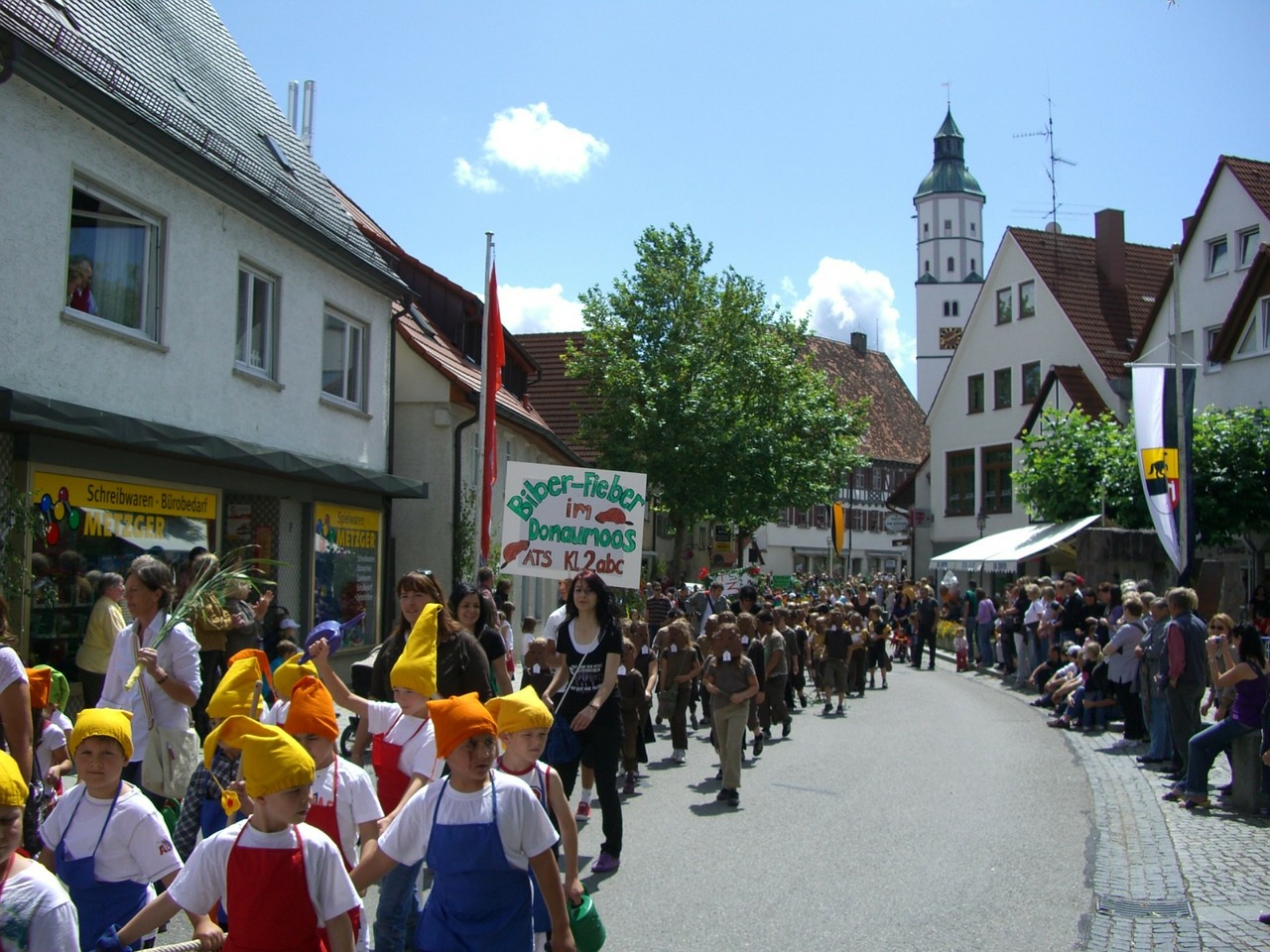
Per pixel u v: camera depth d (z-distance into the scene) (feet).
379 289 61.52
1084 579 78.64
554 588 106.63
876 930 21.07
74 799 15.17
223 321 46.83
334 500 57.52
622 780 38.34
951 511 151.33
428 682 17.29
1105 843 28.43
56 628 36.24
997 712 59.47
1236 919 21.88
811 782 37.76
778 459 125.39
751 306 129.59
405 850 13.38
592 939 15.85
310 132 83.97
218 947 13.41
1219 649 36.04
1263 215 102.68
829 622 60.44
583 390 127.75
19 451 34.76
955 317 328.70
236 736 12.53
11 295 34.55
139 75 45.32
